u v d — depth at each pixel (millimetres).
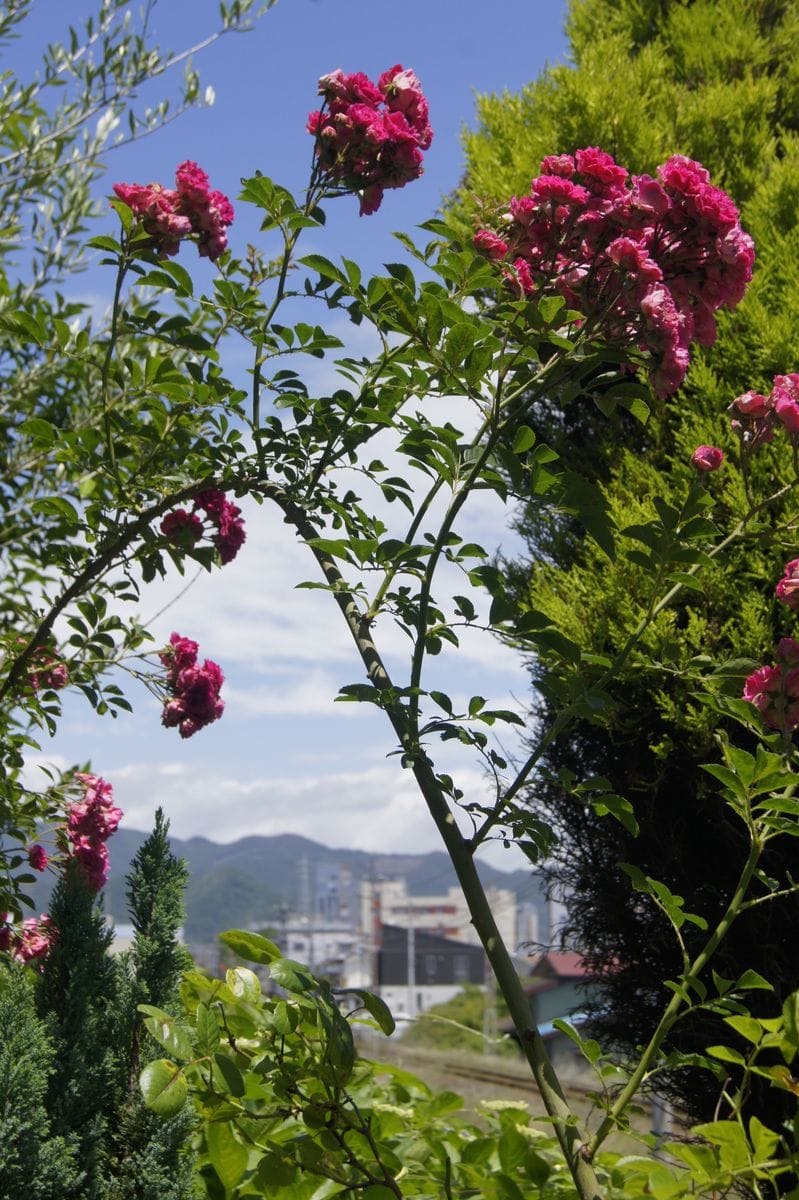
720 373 4141
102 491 4922
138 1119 2127
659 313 2322
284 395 2936
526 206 2588
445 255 2584
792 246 4242
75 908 2291
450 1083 14641
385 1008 2262
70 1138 2014
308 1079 2281
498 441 2590
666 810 3912
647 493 4074
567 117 4848
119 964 2424
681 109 4945
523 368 2662
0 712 3748
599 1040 4180
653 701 3816
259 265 3096
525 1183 2809
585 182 2525
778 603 3664
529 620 2439
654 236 2455
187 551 3373
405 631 2578
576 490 2418
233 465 3064
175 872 2539
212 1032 2057
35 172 5164
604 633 3844
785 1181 3211
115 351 5133
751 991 3584
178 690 3803
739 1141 2262
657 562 2430
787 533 2891
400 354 2748
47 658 3740
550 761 4246
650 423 4262
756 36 5352
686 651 3578
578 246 2561
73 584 3410
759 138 4820
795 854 3572
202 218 3062
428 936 84812
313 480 2939
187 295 2967
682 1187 2248
